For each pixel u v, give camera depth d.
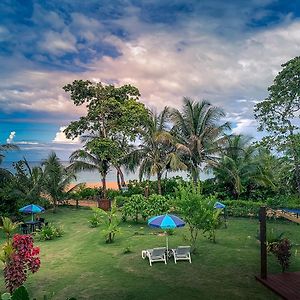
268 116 27.36
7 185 24.84
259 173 27.94
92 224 22.23
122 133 32.69
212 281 11.79
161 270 13.05
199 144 29.08
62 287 11.48
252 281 11.72
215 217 16.50
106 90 34.16
